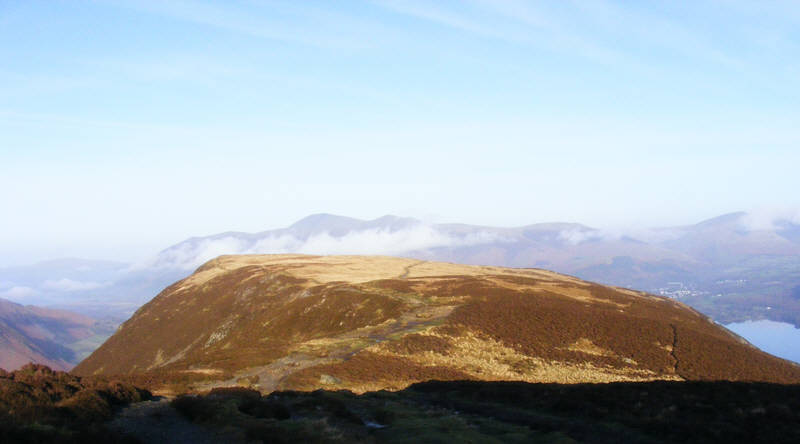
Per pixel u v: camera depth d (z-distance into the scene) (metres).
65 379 24.86
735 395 28.23
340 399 29.55
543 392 33.06
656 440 22.03
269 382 40.28
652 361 57.00
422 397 34.56
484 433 23.25
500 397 33.28
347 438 20.14
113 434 17.70
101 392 23.48
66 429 17.03
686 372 54.12
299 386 38.25
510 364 51.16
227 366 45.62
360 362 46.88
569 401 29.00
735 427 22.58
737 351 63.81
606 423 24.92
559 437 21.91
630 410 26.69
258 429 19.56
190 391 31.86
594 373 50.66
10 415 17.47
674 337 66.06
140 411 22.58
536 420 25.97
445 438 21.19
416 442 20.61
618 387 32.25
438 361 49.94
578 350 58.78
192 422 21.17
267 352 51.97
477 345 57.31
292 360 48.50
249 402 24.45
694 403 27.08
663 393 29.62
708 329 93.69
